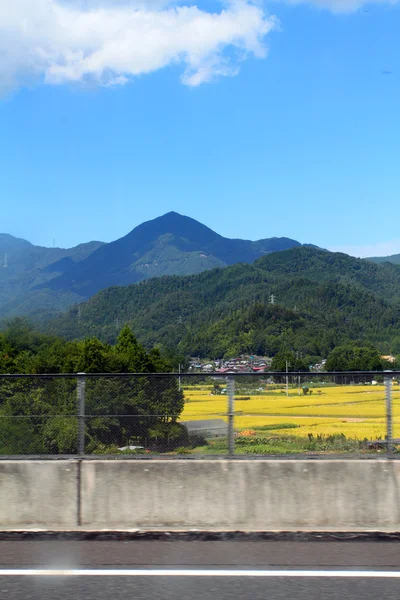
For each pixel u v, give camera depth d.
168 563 6.53
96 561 6.61
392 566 6.40
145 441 8.44
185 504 7.95
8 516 8.01
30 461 8.13
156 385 8.52
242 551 6.96
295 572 6.21
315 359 168.38
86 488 8.04
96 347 65.38
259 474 7.98
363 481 7.91
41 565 6.48
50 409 8.50
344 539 7.48
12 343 67.19
